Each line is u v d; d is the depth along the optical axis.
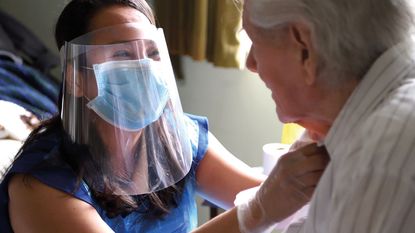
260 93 2.08
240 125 2.17
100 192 1.08
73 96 1.07
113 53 1.06
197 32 1.93
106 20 1.07
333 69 0.69
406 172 0.61
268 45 0.73
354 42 0.68
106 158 1.08
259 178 1.27
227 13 1.84
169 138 1.17
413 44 0.70
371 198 0.63
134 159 1.12
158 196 1.17
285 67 0.73
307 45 0.69
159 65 1.12
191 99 2.24
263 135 2.14
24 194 1.01
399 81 0.69
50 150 1.07
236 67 1.92
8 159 1.68
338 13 0.67
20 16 2.63
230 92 2.15
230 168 1.29
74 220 0.99
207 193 1.30
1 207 1.05
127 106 1.07
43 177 1.01
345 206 0.65
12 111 1.99
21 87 2.22
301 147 0.86
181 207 1.23
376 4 0.67
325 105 0.74
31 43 2.47
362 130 0.68
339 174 0.69
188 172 1.24
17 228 1.02
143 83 1.07
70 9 1.09
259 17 0.72
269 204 0.89
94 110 1.07
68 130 1.08
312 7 0.68
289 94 0.76
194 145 1.29
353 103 0.70
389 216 0.62
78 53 1.05
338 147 0.72
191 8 1.97
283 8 0.69
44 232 0.98
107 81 1.05
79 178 1.04
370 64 0.70
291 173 0.85
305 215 0.86
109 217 1.10
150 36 1.09
